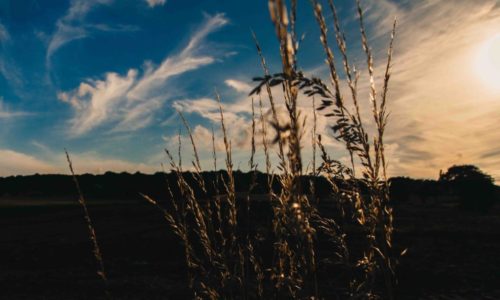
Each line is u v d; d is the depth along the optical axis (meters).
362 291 1.22
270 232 1.46
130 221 24.05
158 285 9.80
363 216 1.22
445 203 37.19
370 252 1.24
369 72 1.20
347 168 1.25
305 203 1.09
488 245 12.84
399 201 33.81
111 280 10.41
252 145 1.67
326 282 5.04
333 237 1.26
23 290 9.86
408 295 7.98
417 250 12.16
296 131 0.91
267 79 0.90
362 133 1.17
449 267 9.96
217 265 1.67
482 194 30.42
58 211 32.09
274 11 0.84
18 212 31.75
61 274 11.48
